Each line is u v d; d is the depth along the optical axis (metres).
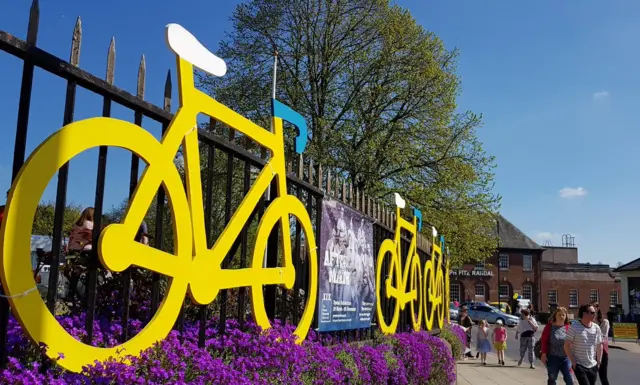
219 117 4.04
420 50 20.56
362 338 7.30
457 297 61.12
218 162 12.77
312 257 5.65
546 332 8.64
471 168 20.66
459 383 12.33
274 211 4.88
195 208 3.70
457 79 21.23
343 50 20.86
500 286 61.50
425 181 20.56
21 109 2.55
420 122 20.59
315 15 20.91
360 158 19.78
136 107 3.22
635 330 28.69
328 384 4.71
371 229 7.53
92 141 2.89
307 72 21.06
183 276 3.61
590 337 8.08
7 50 2.52
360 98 20.52
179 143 3.56
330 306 6.06
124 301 3.23
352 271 6.73
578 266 69.31
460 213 20.48
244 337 4.22
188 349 3.48
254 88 20.52
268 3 20.95
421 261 11.24
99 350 2.96
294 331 5.08
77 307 4.19
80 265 4.22
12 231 2.49
